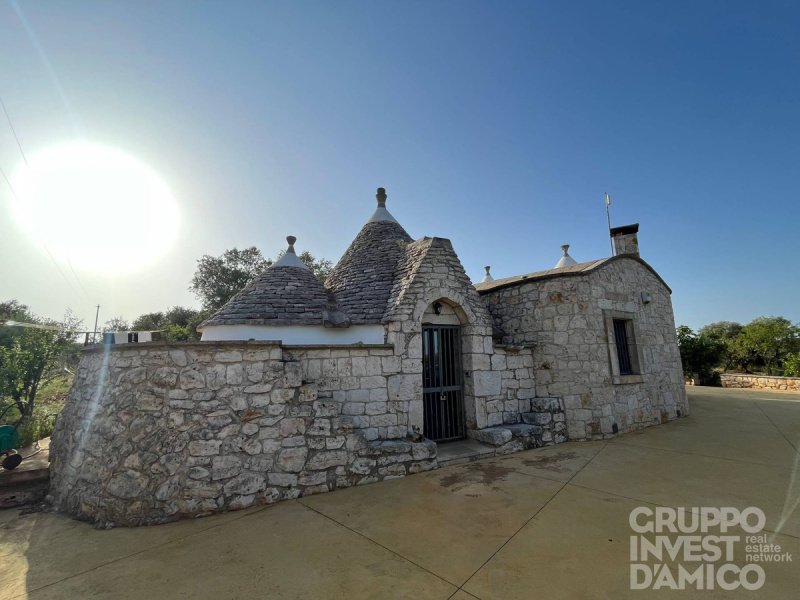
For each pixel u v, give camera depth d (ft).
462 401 28.60
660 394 36.29
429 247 28.19
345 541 14.05
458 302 28.17
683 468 21.48
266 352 19.63
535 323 32.48
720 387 67.87
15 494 20.12
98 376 20.36
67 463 19.98
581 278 31.65
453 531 14.55
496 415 28.66
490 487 19.30
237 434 18.19
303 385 20.16
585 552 12.64
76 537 15.44
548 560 12.23
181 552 13.71
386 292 28.84
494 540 13.70
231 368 18.86
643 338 35.94
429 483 20.25
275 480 18.40
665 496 17.34
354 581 11.47
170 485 16.78
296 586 11.32
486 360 28.78
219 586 11.47
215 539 14.60
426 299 26.78
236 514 16.96
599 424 29.84
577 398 30.07
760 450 24.88
